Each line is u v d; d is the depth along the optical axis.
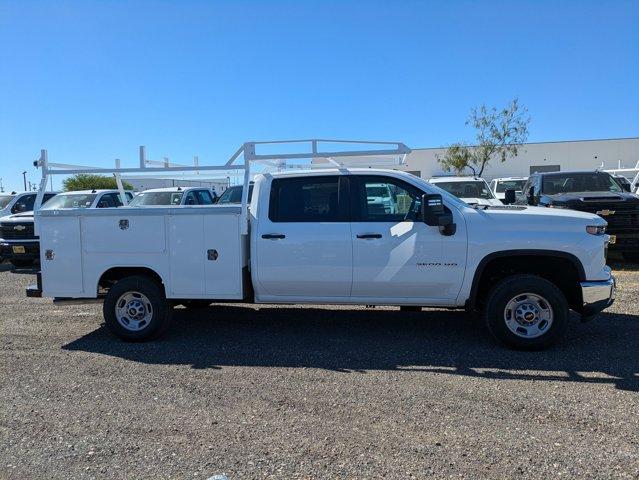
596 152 54.94
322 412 4.34
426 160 56.38
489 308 5.77
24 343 6.50
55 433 4.06
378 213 6.03
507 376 5.05
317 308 8.08
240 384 4.99
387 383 4.94
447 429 3.98
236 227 6.11
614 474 3.32
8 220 13.38
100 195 14.36
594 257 5.62
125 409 4.48
